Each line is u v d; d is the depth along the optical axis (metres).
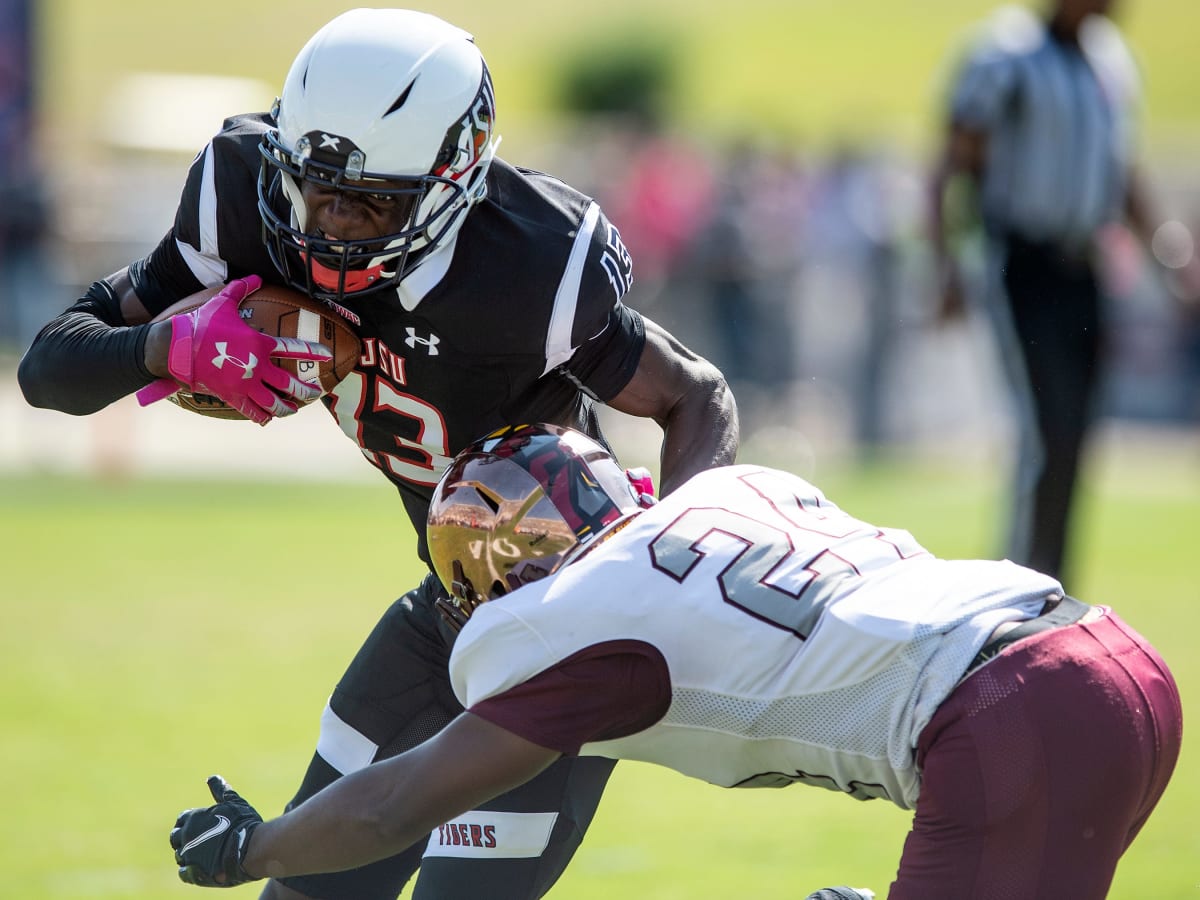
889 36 113.44
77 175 41.50
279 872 8.15
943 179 18.12
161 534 26.56
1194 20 109.38
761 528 7.99
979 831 7.39
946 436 38.47
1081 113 17.30
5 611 21.22
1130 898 11.79
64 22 112.44
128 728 16.25
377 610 21.61
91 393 9.05
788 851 13.25
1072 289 17.31
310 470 33.44
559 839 9.69
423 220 8.63
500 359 9.05
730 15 122.31
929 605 7.71
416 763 7.69
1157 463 36.09
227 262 9.21
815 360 37.47
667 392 9.66
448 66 8.62
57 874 12.42
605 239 9.24
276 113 9.18
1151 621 20.88
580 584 7.67
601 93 89.31
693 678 7.66
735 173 36.41
